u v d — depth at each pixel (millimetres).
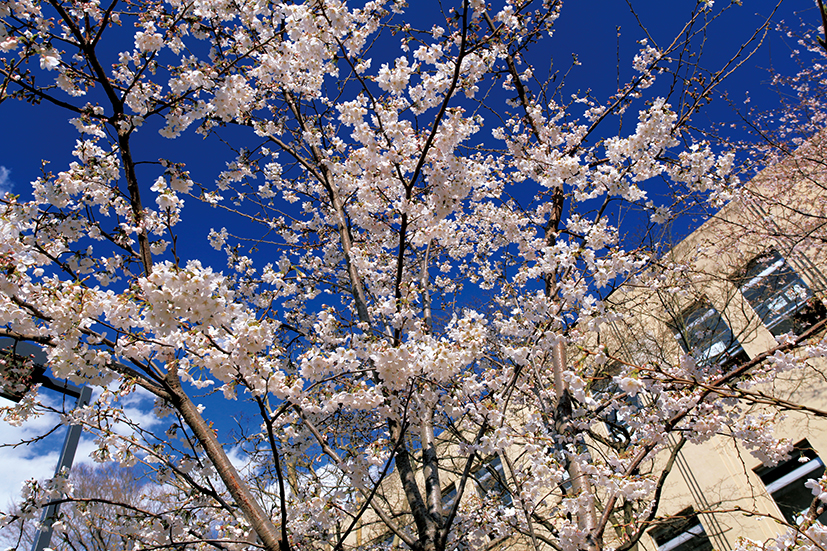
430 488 4758
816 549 3453
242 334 2611
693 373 3795
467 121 3652
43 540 4547
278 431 4547
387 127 3793
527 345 4176
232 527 3873
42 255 3312
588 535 3727
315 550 4535
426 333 4391
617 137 4559
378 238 5895
